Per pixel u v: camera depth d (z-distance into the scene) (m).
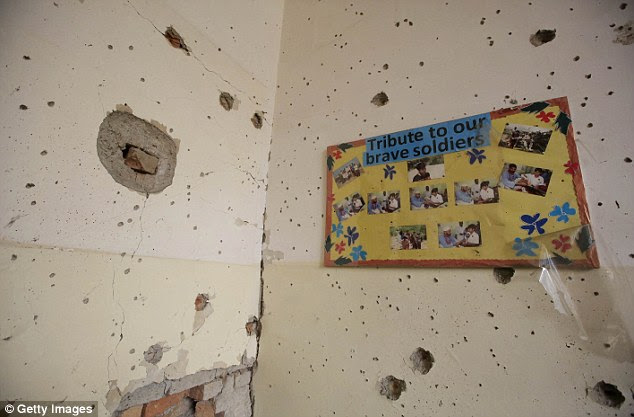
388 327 0.94
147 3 0.90
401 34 1.11
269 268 1.19
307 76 1.29
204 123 1.04
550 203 0.78
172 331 0.87
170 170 0.92
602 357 0.68
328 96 1.22
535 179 0.80
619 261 0.70
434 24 1.05
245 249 1.15
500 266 0.80
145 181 0.85
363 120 1.12
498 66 0.92
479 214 0.85
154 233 0.86
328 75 1.24
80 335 0.69
